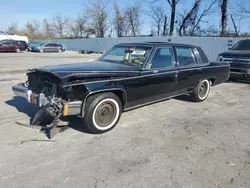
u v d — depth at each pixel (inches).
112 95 151.8
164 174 110.7
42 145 134.4
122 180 105.1
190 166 118.4
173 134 157.5
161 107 219.3
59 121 151.8
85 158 122.5
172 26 1158.3
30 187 98.1
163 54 190.7
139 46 189.2
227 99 263.9
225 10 991.6
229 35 890.1
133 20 1825.8
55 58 822.5
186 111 209.9
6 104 210.1
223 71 258.7
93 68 154.9
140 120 181.8
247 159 127.5
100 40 1385.3
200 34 1127.6
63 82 132.8
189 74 212.5
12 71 442.3
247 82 390.6
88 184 101.5
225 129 170.2
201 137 154.4
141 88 170.4
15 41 1136.8
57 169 111.7
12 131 151.6
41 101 144.0
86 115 143.3
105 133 154.3
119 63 185.5
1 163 114.6
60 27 2518.5
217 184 104.5
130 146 137.8
